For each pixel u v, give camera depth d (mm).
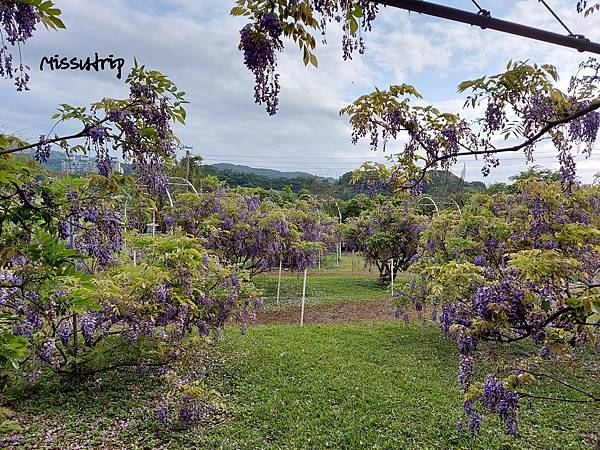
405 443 4102
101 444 4059
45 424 4406
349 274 18438
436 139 3066
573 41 1493
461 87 2594
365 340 7879
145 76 2453
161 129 2566
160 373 5629
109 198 3881
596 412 4852
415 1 1323
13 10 1782
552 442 4145
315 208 17312
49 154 2543
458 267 3936
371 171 4242
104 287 4852
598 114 2777
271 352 6961
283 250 12375
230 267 6910
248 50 1644
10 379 3359
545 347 3439
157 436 4223
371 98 2932
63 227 3252
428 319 9711
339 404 5012
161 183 2906
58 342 5203
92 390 5270
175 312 5504
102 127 2316
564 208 5891
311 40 1562
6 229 2537
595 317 2363
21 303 4238
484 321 2979
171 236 6137
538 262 2732
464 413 4754
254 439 4141
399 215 14180
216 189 12688
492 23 1386
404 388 5527
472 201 9500
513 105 2619
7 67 1989
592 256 3568
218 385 5531
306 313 10680
